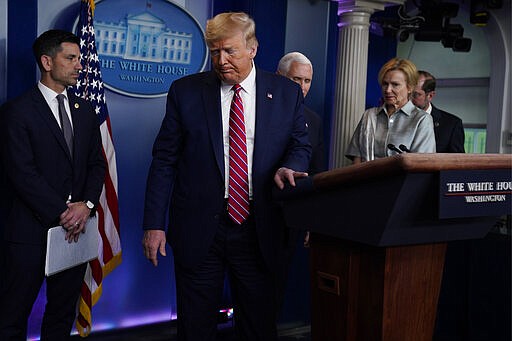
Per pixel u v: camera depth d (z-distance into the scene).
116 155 3.49
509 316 3.11
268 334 2.08
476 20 6.61
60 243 2.69
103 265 3.19
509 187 1.31
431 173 1.21
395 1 4.30
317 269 1.49
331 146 4.43
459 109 7.72
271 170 1.97
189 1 3.64
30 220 2.72
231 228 1.98
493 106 7.00
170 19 3.58
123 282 3.59
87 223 2.90
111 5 3.39
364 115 3.05
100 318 3.55
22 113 2.70
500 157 1.28
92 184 2.94
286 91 2.05
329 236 1.45
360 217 1.29
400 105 2.91
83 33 3.10
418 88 3.73
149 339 3.59
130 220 3.57
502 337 3.15
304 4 3.98
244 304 2.06
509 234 3.13
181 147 2.09
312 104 4.12
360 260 1.38
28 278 2.73
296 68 2.99
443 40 6.03
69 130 2.87
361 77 4.34
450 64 7.77
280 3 3.86
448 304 3.46
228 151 1.98
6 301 2.73
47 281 2.92
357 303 1.40
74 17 3.28
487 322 3.22
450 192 1.21
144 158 3.59
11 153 2.68
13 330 2.73
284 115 2.01
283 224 2.04
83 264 2.98
